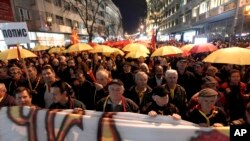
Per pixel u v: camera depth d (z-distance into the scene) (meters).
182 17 51.78
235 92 4.73
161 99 3.60
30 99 3.95
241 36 23.59
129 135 3.00
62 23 41.88
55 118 3.28
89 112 3.26
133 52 8.95
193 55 10.34
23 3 28.17
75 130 3.19
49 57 12.32
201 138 2.79
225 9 27.47
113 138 3.04
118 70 8.20
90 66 9.18
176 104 4.48
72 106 3.92
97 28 65.94
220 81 5.89
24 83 6.11
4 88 4.45
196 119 3.51
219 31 31.75
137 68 7.27
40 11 32.31
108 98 4.04
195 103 3.90
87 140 3.14
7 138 3.49
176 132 2.86
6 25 6.00
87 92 5.28
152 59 9.59
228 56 4.57
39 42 31.89
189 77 6.21
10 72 6.50
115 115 3.13
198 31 44.16
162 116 3.00
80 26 52.69
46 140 3.34
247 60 4.48
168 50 7.87
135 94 4.79
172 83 4.57
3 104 4.35
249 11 15.88
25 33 6.04
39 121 3.36
